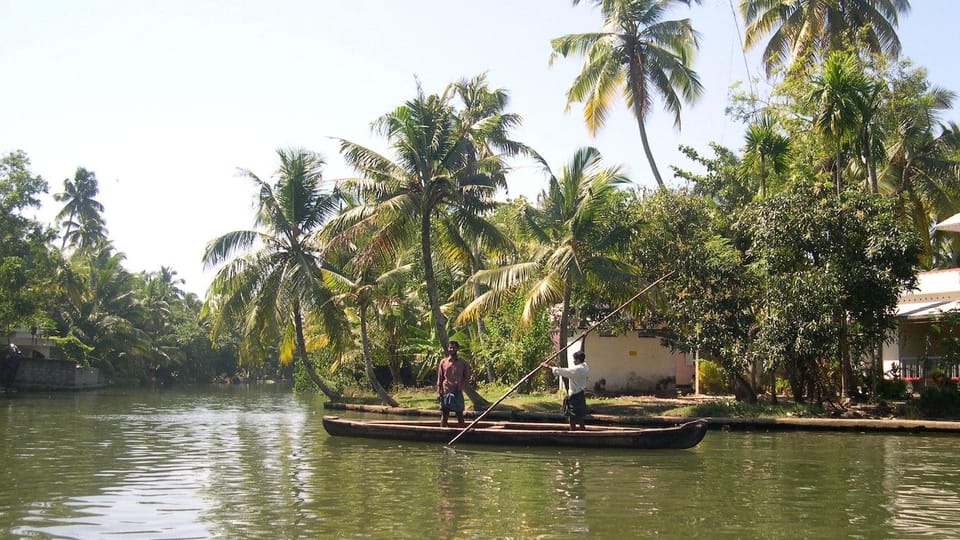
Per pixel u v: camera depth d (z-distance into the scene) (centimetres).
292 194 2761
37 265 3750
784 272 2109
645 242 2359
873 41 2817
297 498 1004
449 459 1380
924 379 2239
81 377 4628
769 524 859
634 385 2909
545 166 2583
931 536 809
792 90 2598
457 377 1692
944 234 3444
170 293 7512
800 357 2164
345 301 2881
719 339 2162
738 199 2625
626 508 940
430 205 2348
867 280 1984
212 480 1148
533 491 1054
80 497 1012
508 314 2972
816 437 1769
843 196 2125
